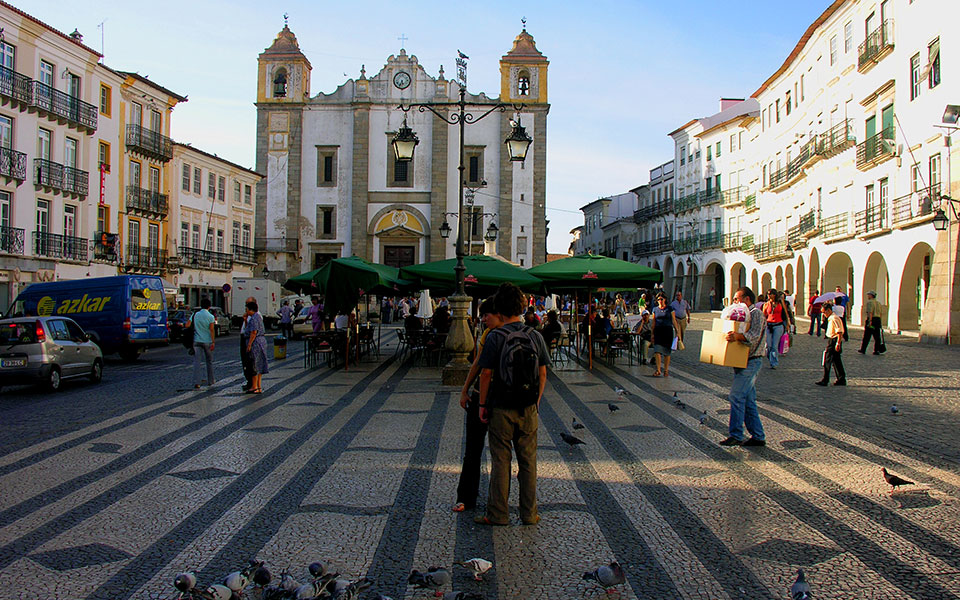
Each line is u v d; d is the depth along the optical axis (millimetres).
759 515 5941
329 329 21781
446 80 53938
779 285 48938
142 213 41500
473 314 22719
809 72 41750
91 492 6707
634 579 4641
